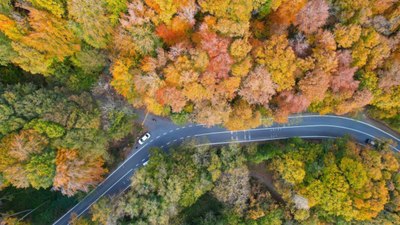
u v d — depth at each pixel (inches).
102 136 1923.0
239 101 1868.8
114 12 1711.4
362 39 1758.1
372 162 1904.5
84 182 1909.4
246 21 1689.2
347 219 1886.1
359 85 1849.2
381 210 1894.7
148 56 1769.2
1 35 1755.7
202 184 1966.0
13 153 1727.4
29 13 1694.1
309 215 1958.7
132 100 1898.4
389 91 1846.7
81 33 1791.3
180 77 1665.8
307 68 1739.7
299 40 1747.0
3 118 1771.7
